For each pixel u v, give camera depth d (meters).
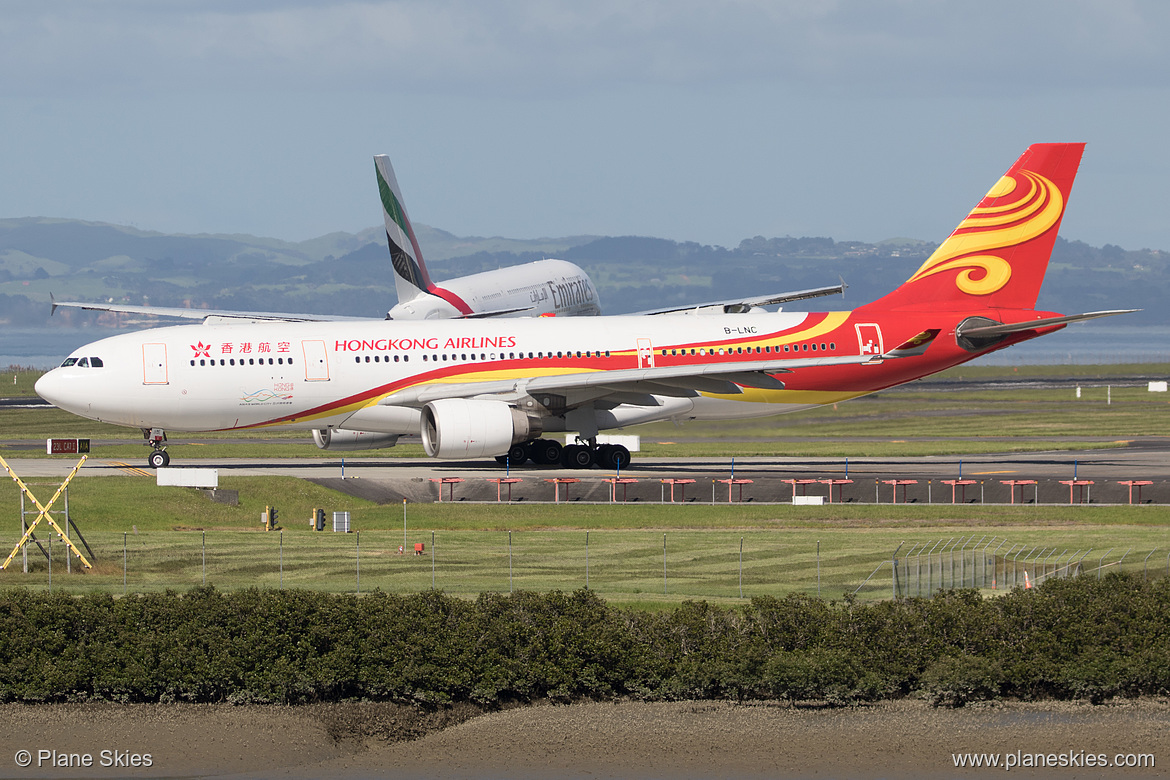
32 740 109.69
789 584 144.12
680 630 122.88
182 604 124.94
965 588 133.88
